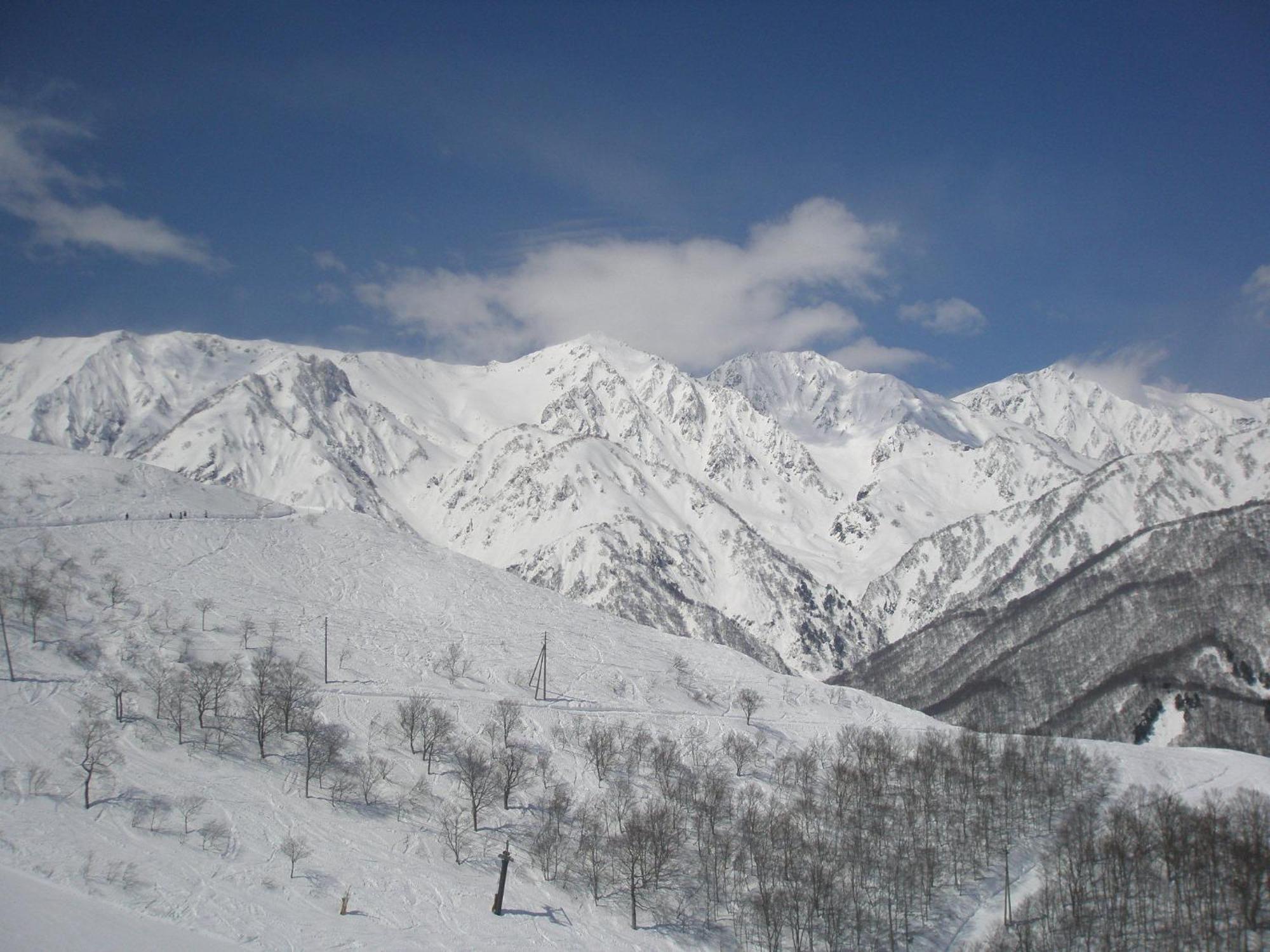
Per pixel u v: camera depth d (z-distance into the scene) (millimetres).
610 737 172000
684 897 139875
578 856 143750
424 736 162375
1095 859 151500
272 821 137875
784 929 135625
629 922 134000
